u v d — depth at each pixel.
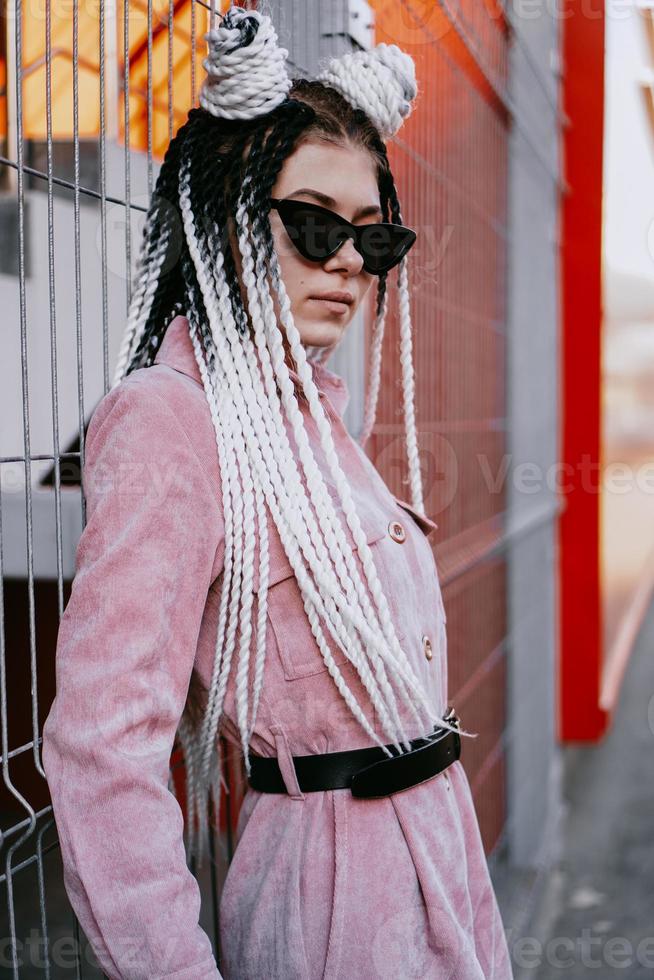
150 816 0.78
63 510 1.64
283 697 0.93
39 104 2.20
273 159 0.93
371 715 0.96
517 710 2.85
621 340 5.54
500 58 2.40
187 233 0.95
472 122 2.24
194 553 0.86
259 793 1.00
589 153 3.72
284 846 0.95
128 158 1.02
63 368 2.07
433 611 1.08
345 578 0.92
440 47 1.88
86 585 0.81
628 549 7.07
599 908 2.86
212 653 0.94
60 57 2.07
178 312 1.03
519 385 2.91
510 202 2.78
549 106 3.19
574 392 3.95
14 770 2.21
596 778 4.05
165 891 0.78
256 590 0.91
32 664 0.92
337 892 0.92
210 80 0.94
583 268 3.81
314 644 0.93
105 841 0.77
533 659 3.08
